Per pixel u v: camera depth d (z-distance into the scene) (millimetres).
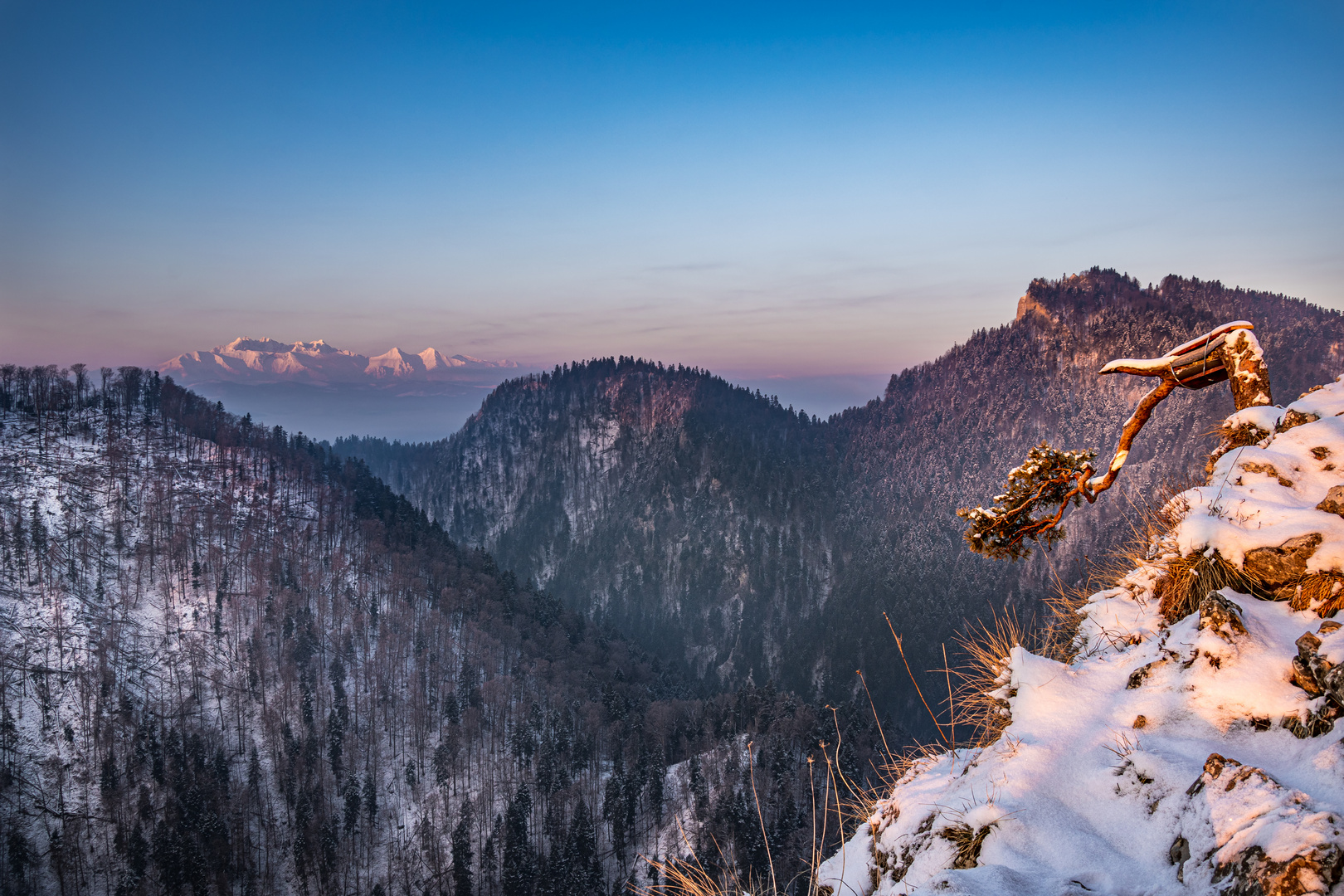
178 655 149250
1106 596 4973
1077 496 5090
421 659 155000
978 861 3053
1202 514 4320
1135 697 3645
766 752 88688
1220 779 2711
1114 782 3121
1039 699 3904
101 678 135625
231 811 109125
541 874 85750
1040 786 3246
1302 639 3207
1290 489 4379
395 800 119000
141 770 117938
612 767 118062
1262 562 3775
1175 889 2453
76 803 113938
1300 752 2795
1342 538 3576
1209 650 3500
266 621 161125
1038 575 191125
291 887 104375
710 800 87250
